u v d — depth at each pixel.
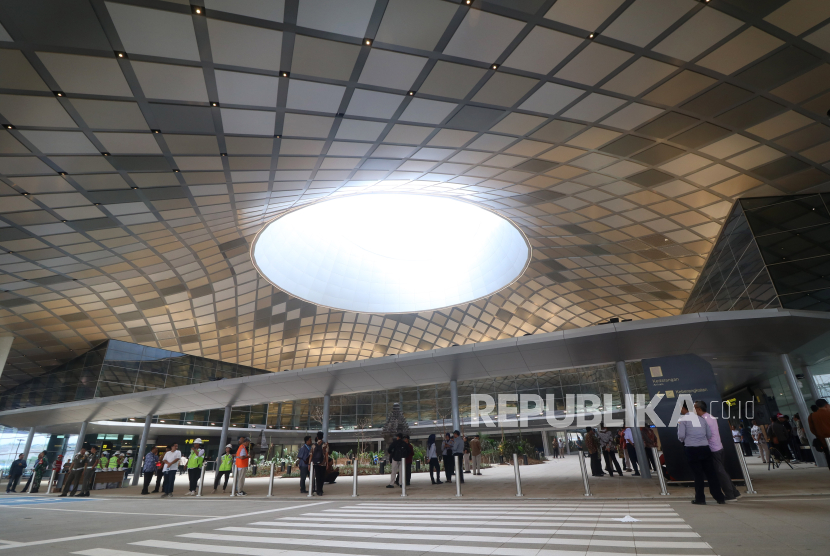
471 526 7.30
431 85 12.15
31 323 31.91
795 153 15.57
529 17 9.86
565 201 21.34
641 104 13.31
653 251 24.70
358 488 17.05
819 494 8.90
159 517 10.19
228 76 11.04
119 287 29.23
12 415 33.56
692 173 17.31
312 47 10.34
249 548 6.03
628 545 5.23
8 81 10.44
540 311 39.06
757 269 17.91
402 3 9.28
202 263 29.20
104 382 36.31
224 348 42.62
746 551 4.64
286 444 48.78
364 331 44.50
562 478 17.02
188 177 16.62
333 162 16.86
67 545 6.64
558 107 13.45
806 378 16.47
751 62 11.48
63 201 17.27
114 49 9.76
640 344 16.53
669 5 9.62
